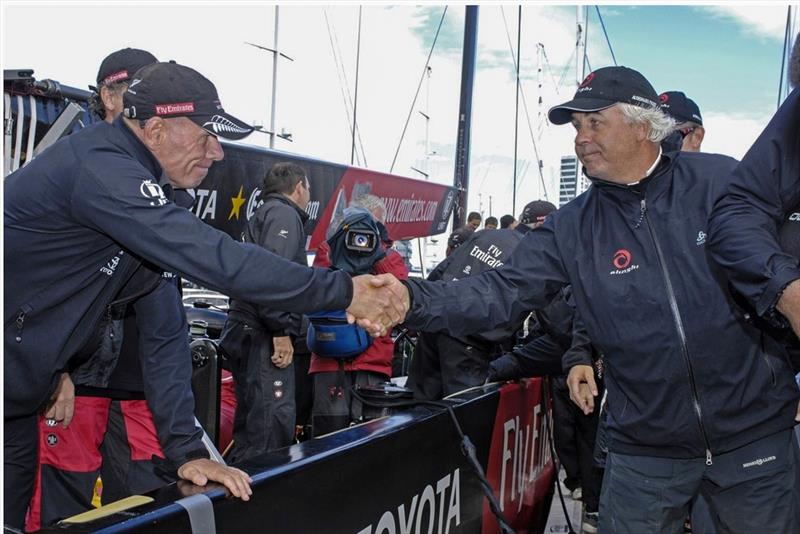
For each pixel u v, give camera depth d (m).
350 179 5.70
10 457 1.78
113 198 1.52
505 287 2.06
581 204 2.05
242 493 1.33
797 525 1.92
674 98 3.16
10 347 1.60
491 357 3.15
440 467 2.09
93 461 2.18
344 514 1.64
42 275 1.59
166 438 1.78
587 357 2.63
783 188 1.58
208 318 3.98
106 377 2.10
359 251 2.59
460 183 9.26
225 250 1.56
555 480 3.62
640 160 1.89
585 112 1.88
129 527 1.12
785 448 1.89
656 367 1.86
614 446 2.01
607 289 1.92
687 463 1.90
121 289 1.75
